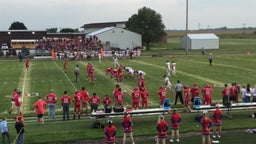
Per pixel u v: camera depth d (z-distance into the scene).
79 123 24.92
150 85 39.91
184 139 21.28
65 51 80.75
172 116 20.73
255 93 28.64
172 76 46.25
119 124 24.61
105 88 38.41
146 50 99.62
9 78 46.31
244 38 181.00
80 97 26.31
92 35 98.69
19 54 73.94
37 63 66.88
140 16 105.00
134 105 27.56
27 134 22.25
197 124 24.17
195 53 85.94
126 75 46.59
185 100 28.23
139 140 21.19
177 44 130.75
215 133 21.45
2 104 31.33
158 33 105.06
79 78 45.62
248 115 26.64
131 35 99.56
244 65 56.97
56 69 55.94
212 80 42.62
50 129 23.44
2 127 20.25
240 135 21.88
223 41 147.12
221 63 60.75
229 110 27.41
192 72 49.69
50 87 39.31
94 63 65.38
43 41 92.00
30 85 40.78
